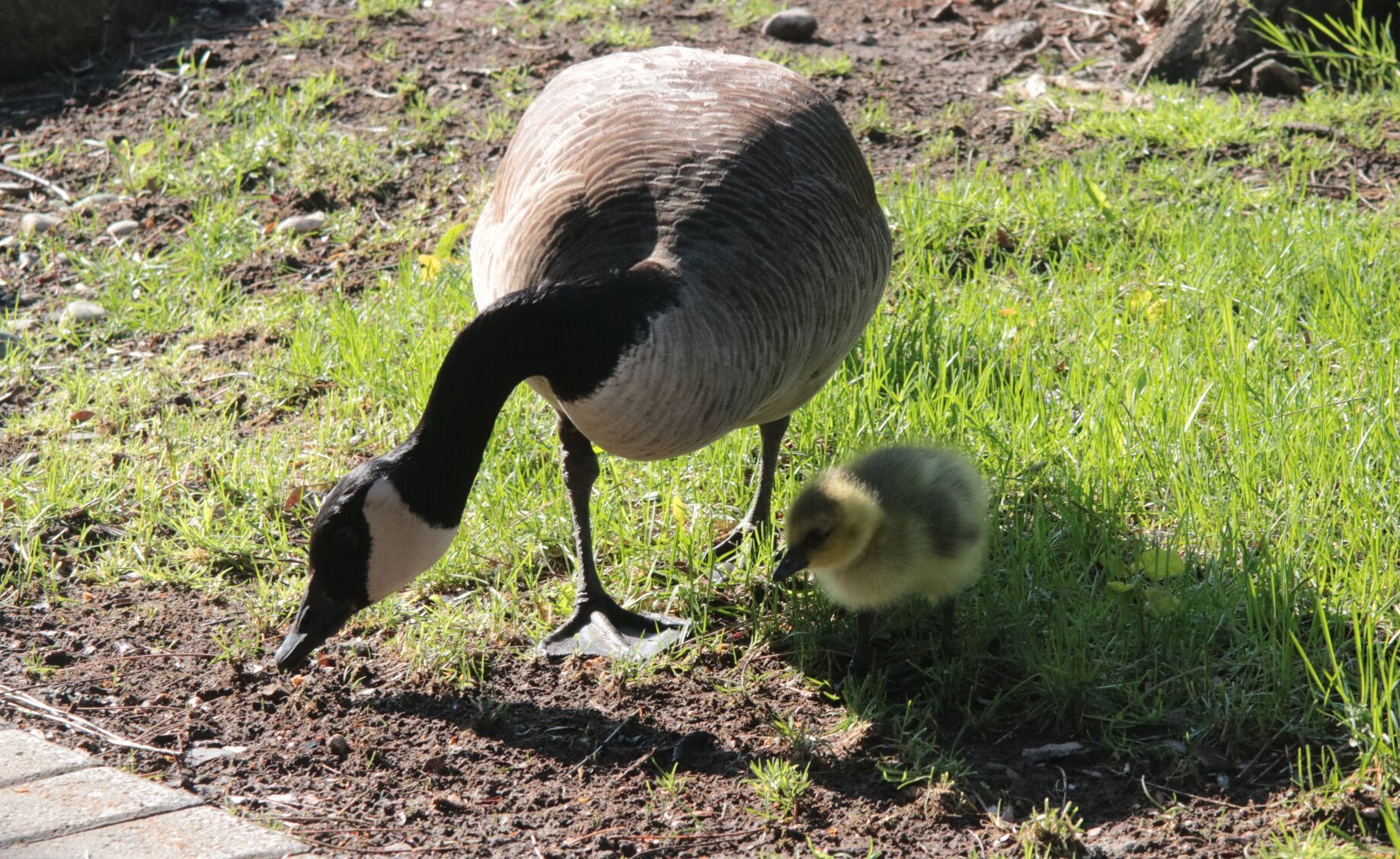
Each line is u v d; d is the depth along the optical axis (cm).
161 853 546
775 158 688
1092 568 752
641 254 641
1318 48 1395
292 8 1698
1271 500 764
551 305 613
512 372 627
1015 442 835
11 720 661
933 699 662
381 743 649
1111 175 1220
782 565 650
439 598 762
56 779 599
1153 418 839
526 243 675
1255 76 1382
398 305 1077
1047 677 647
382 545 641
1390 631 666
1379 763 579
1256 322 964
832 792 603
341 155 1347
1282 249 1055
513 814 596
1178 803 583
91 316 1145
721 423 645
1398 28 1414
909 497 652
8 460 930
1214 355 915
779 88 750
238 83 1513
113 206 1326
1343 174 1220
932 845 567
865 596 665
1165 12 1573
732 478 855
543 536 812
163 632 745
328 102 1460
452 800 604
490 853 567
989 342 973
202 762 632
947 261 1123
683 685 691
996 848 560
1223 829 564
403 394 957
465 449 645
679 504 783
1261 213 1123
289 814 592
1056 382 919
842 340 721
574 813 596
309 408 976
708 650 716
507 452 884
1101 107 1364
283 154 1371
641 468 866
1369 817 557
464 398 634
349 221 1264
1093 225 1132
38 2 1569
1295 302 982
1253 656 653
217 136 1432
